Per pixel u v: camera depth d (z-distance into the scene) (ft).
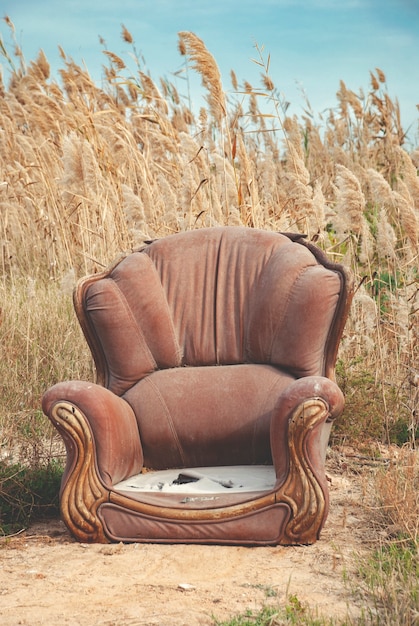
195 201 24.30
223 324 16.67
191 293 16.94
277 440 13.87
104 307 16.40
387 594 11.28
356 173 34.68
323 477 13.79
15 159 36.29
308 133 38.63
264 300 16.28
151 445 15.94
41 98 32.89
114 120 33.12
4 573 12.89
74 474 14.25
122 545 13.98
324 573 12.62
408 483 15.03
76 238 29.99
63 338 24.54
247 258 16.98
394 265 23.38
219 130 25.72
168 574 12.73
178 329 16.79
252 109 34.78
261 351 16.29
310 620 10.58
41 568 13.08
